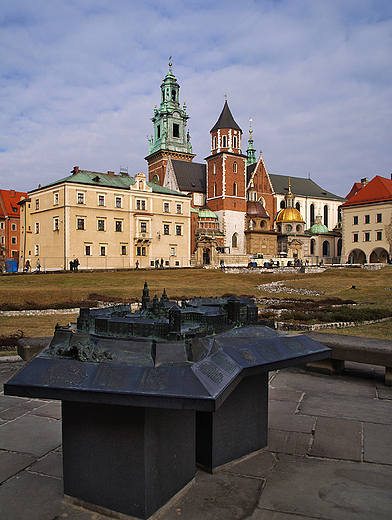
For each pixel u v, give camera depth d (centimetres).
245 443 636
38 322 2441
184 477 543
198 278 4997
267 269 6019
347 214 8925
